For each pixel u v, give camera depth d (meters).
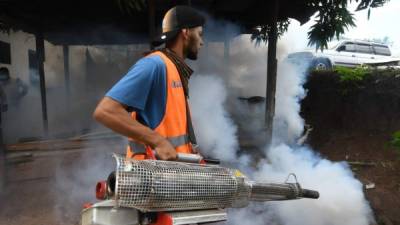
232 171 1.44
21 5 5.68
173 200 1.23
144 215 1.33
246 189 1.45
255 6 6.24
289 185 1.69
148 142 1.33
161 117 1.43
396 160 4.50
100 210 1.31
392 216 3.67
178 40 1.55
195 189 1.27
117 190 1.12
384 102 5.14
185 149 1.50
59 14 6.29
